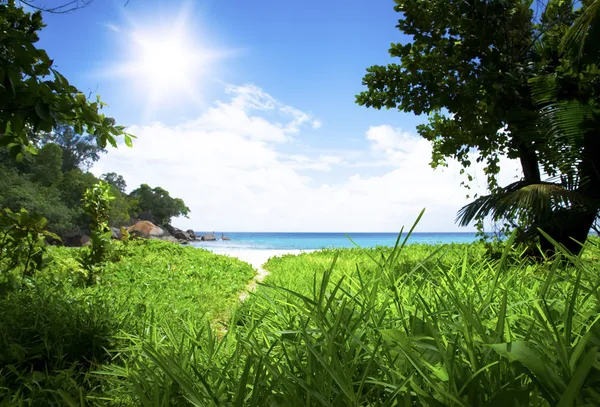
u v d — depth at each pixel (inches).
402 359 51.3
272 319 81.0
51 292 151.6
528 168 392.2
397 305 61.0
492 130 376.5
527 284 87.6
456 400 36.6
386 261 65.0
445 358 42.0
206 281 296.8
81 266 248.1
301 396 48.1
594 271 69.5
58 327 109.1
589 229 321.4
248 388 51.9
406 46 389.1
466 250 78.7
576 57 288.8
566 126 298.0
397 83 390.6
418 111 387.9
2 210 191.3
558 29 361.1
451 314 59.2
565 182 322.0
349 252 544.4
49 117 133.9
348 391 41.9
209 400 47.9
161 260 408.5
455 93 362.6
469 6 365.1
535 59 372.8
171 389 53.2
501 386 41.0
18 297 144.3
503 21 363.9
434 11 363.6
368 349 48.6
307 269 326.6
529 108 366.9
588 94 317.1
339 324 53.9
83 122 153.6
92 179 1530.5
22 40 128.0
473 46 371.9
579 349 36.4
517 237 295.4
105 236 253.6
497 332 44.1
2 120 135.9
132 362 77.8
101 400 70.2
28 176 1278.3
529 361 36.4
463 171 437.1
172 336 82.4
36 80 130.8
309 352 50.4
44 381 84.0
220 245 1927.9
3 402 71.7
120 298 167.6
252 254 892.6
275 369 48.6
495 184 423.8
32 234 197.6
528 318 53.3
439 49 383.9
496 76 344.2
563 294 66.7
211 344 71.4
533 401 37.7
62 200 1363.2
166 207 2684.5
